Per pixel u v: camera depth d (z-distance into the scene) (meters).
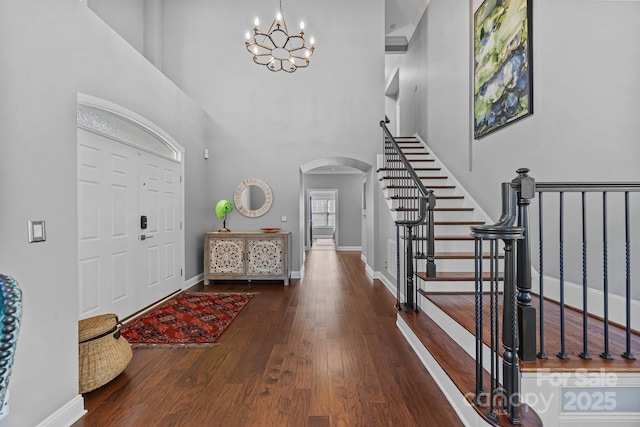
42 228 1.51
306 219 9.39
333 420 1.62
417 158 5.46
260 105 5.21
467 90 4.20
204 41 5.18
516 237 1.37
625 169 2.05
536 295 2.82
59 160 1.63
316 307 3.58
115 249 3.10
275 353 2.39
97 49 2.78
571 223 2.44
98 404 1.76
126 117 3.17
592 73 2.26
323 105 5.23
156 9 5.04
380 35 5.26
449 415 1.66
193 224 4.73
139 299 3.45
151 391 1.89
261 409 1.71
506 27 3.21
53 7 1.60
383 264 4.88
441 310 2.40
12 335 0.76
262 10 5.20
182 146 4.38
